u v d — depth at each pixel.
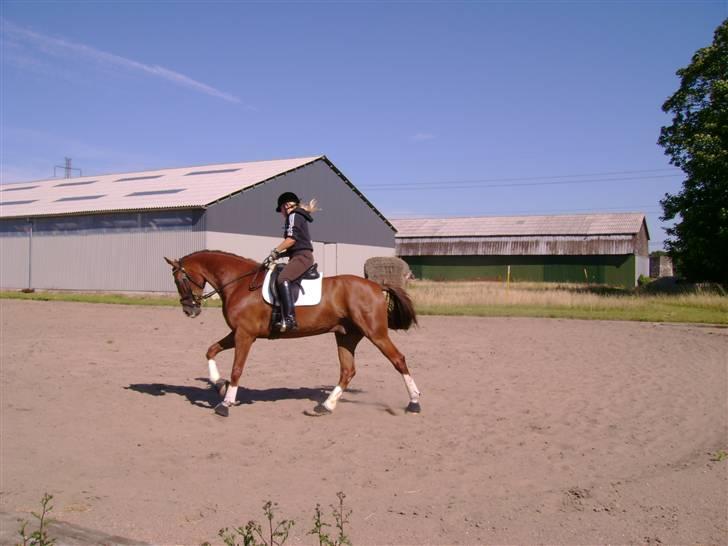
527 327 19.50
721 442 7.56
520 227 59.66
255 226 33.44
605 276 53.88
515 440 7.61
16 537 4.80
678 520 5.27
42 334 16.66
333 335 17.33
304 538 4.95
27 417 8.46
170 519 5.32
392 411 8.94
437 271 61.41
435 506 5.64
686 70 30.36
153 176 41.38
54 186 44.50
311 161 38.06
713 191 28.94
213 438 7.68
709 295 26.86
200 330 18.03
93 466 6.67
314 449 7.28
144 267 31.52
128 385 10.47
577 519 5.33
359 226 43.16
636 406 9.32
